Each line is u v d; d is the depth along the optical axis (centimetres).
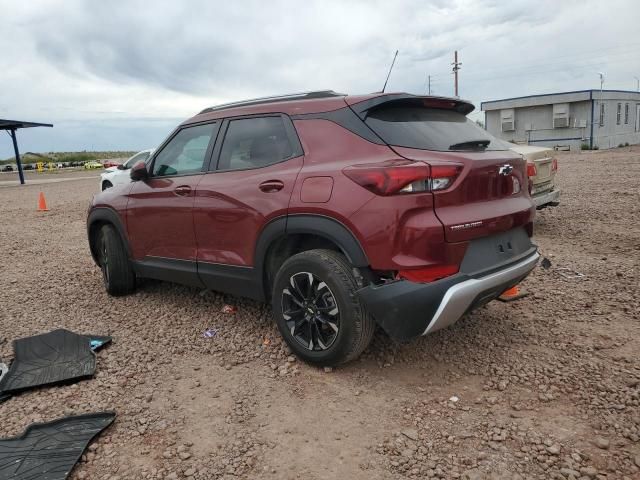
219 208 404
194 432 298
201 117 455
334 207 327
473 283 314
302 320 362
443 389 333
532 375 343
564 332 407
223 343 414
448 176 312
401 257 307
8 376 356
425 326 312
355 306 329
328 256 340
